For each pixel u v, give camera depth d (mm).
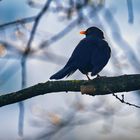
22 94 9383
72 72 11625
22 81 9289
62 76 10789
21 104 8977
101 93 9469
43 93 9445
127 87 9414
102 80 9445
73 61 11812
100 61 12117
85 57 11977
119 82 9414
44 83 9438
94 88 9422
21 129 8938
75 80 9477
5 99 9359
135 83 9375
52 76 10656
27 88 9406
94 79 9477
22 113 8969
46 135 12586
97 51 12266
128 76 9430
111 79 9445
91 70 12008
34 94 9406
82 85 9422
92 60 11977
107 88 9414
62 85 9422
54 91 9445
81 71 12016
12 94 9367
